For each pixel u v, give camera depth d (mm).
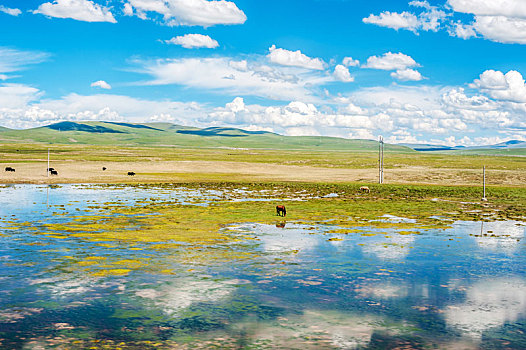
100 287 22766
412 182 112188
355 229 42438
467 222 48438
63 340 16406
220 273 25797
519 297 22188
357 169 148875
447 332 17672
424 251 32688
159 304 20438
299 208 59250
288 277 25219
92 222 43938
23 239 34656
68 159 165375
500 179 114812
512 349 16172
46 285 22938
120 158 180750
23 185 88188
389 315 19484
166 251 31312
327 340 16766
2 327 17562
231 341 16547
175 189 86625
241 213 52938
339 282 24375
